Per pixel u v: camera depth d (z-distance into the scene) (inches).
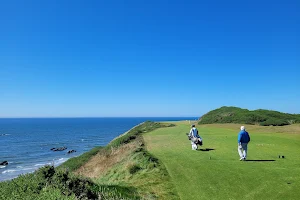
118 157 1111.0
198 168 676.1
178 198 507.2
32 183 426.6
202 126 2208.4
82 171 1139.9
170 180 609.9
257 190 510.6
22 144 4158.5
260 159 748.0
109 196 483.8
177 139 1325.0
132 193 531.2
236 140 1184.8
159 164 754.8
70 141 4621.1
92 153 1502.2
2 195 384.5
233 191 515.5
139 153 949.2
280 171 612.1
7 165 2373.3
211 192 520.4
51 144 4156.0
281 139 1182.9
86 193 462.0
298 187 510.0
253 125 2310.5
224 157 792.3
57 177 458.9
